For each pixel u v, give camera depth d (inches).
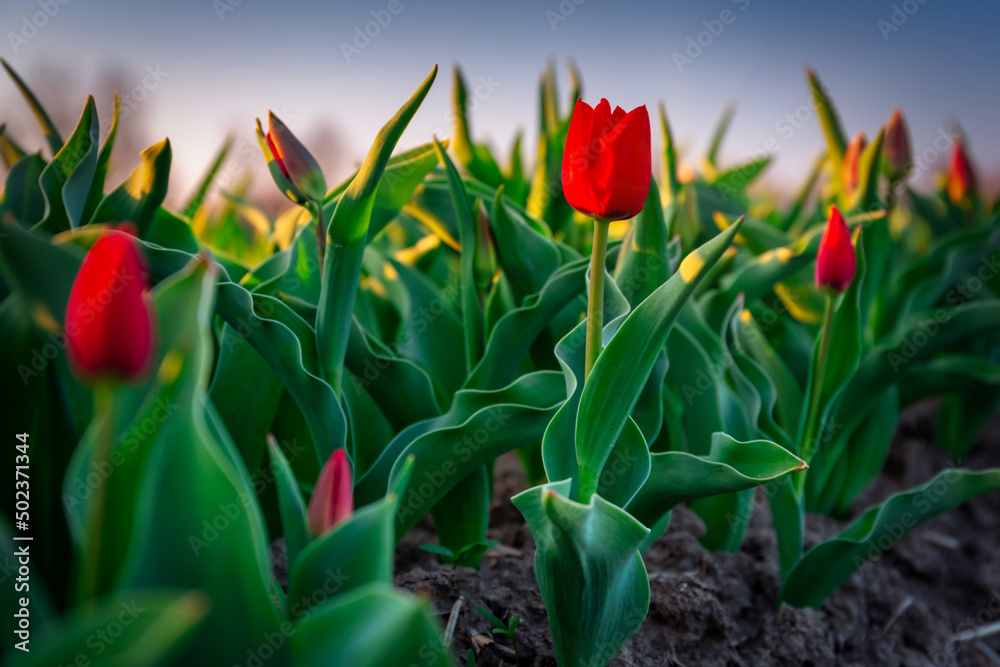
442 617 22.7
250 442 24.2
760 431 26.0
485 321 26.5
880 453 34.1
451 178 24.3
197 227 38.2
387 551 13.7
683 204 33.3
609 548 16.7
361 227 19.6
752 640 25.5
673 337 25.5
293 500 15.3
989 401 39.4
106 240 11.0
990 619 32.0
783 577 26.5
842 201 35.3
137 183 22.1
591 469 18.2
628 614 19.6
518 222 25.3
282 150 19.9
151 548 12.1
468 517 25.6
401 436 22.2
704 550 27.2
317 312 22.1
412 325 27.7
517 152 36.5
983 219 43.6
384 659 12.6
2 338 16.4
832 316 24.2
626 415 18.0
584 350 20.7
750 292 29.8
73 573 16.4
